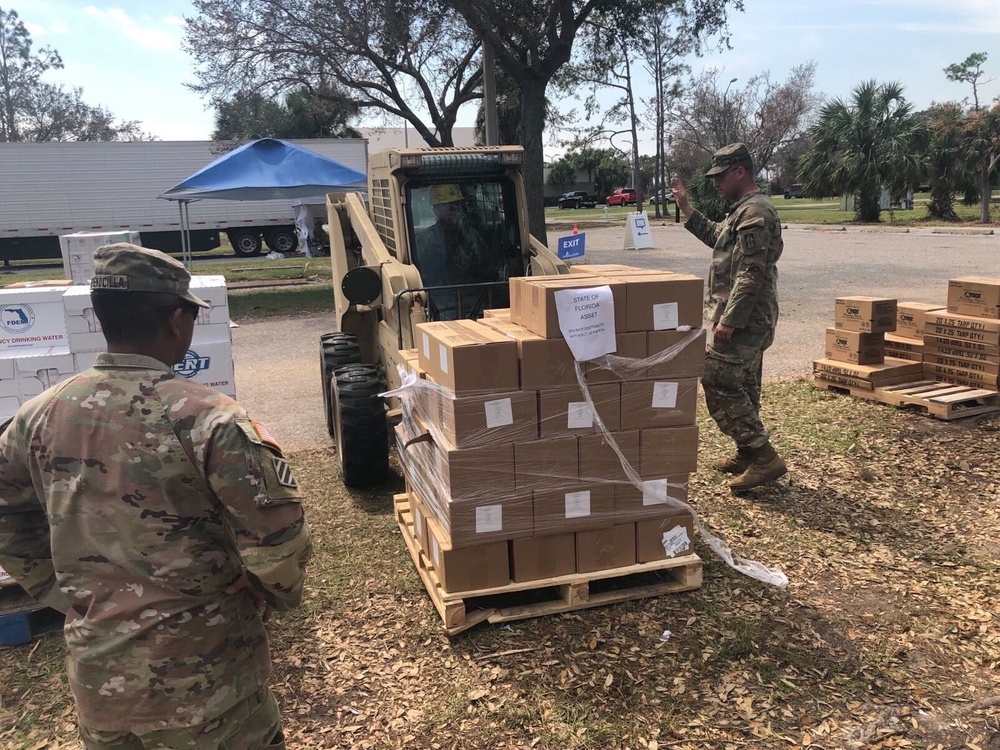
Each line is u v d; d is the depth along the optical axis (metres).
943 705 2.70
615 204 57.72
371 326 6.04
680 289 3.22
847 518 4.26
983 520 4.16
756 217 4.15
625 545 3.42
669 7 17.58
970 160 27.11
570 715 2.72
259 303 14.64
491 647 3.15
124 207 22.97
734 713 2.70
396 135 45.78
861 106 28.70
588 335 3.10
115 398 1.58
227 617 1.66
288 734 2.69
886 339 6.81
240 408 1.66
